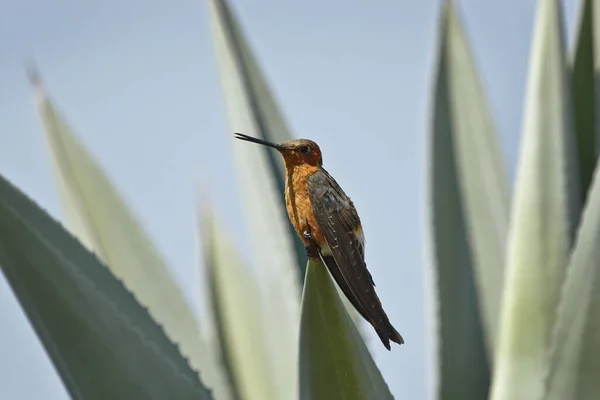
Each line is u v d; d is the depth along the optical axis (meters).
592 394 9.28
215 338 13.52
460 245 12.86
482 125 13.20
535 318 11.16
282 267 12.84
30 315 8.68
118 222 13.12
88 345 8.77
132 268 13.01
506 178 13.09
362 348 8.29
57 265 8.70
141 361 8.92
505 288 11.40
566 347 9.34
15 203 8.57
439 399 12.40
